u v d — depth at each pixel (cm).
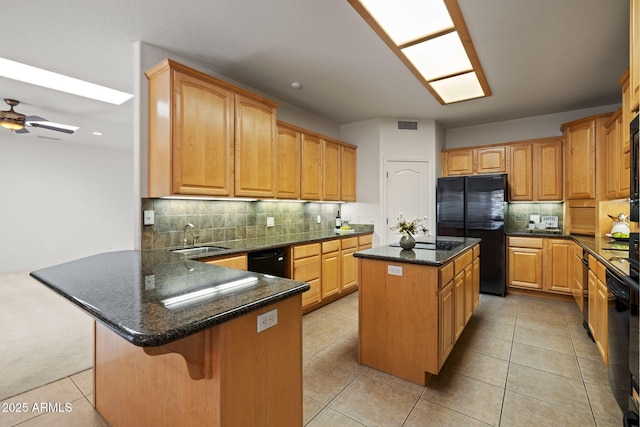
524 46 252
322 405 182
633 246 151
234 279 137
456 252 233
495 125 472
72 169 614
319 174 404
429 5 198
